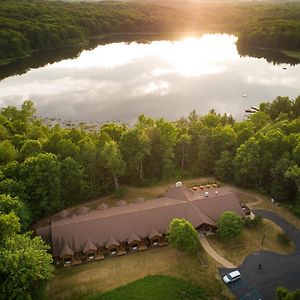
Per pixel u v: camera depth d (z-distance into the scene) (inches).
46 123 6161.4
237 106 7042.3
